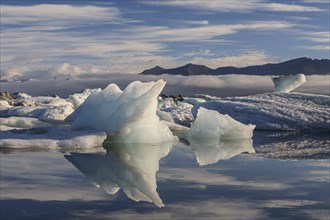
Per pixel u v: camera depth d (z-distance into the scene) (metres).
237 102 22.84
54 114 24.22
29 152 10.12
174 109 27.44
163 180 6.65
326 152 11.38
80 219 4.31
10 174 7.02
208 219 4.34
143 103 12.54
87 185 6.11
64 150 10.70
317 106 22.17
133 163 8.73
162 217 4.41
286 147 12.87
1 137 11.54
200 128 15.30
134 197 5.32
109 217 4.39
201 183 6.38
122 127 12.39
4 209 4.68
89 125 13.21
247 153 11.08
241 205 4.96
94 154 10.10
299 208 4.83
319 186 6.17
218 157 10.02
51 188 5.86
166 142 13.48
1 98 47.41
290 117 20.23
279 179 6.78
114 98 13.88
